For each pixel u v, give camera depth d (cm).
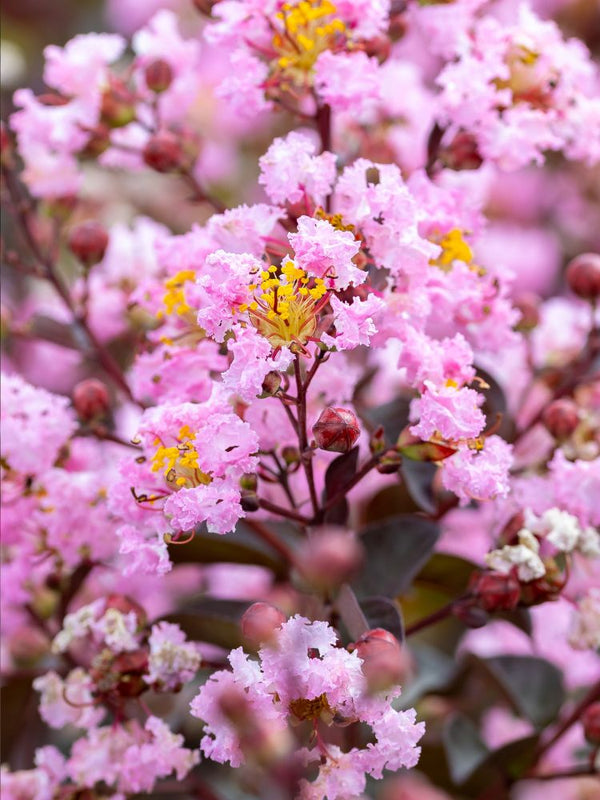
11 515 52
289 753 46
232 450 46
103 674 49
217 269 45
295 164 48
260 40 51
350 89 50
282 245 48
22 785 51
